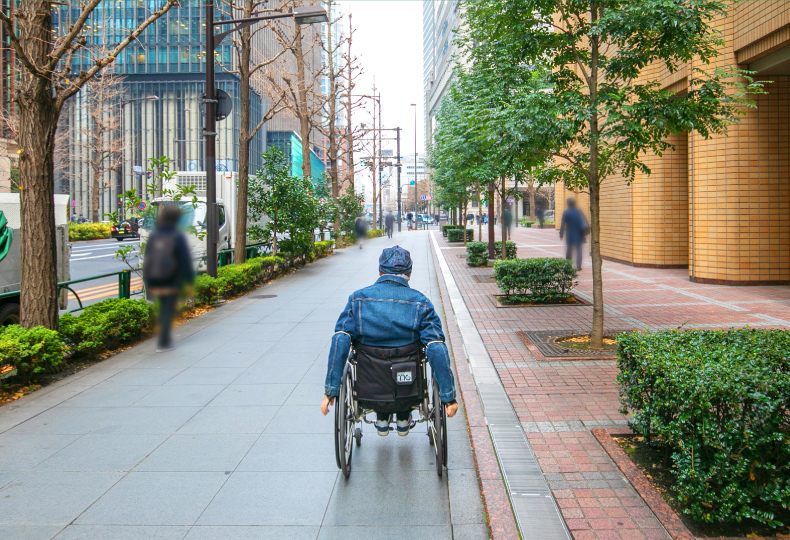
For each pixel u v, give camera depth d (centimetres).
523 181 1311
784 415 291
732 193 1217
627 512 322
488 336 787
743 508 289
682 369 315
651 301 1053
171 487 377
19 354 572
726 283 1234
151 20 684
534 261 1050
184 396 568
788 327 776
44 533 322
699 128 643
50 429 482
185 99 6275
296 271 1766
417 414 532
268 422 495
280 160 1753
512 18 729
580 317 912
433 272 1644
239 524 331
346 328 361
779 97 1191
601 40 688
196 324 943
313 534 320
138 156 6281
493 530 312
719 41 648
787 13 963
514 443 419
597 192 701
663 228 1611
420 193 10431
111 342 759
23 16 662
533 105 653
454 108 1362
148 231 1229
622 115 621
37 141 662
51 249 676
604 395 526
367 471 401
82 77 679
